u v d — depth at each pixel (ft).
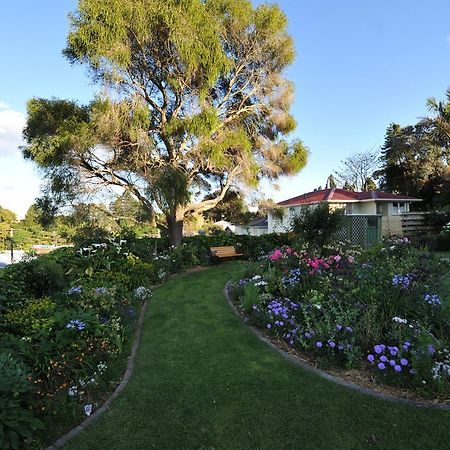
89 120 37.14
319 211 34.60
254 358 13.28
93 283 20.53
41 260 20.66
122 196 42.01
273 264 23.45
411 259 21.77
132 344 15.35
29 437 8.41
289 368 12.32
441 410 9.53
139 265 27.20
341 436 8.77
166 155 40.96
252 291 18.39
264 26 42.52
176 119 38.50
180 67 37.93
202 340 15.35
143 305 21.84
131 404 10.57
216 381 11.69
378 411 9.61
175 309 20.38
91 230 35.65
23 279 18.08
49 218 39.37
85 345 12.18
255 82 45.62
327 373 11.85
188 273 32.71
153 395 11.03
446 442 8.38
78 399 10.57
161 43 37.14
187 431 9.24
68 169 36.70
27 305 15.66
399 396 10.27
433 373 10.32
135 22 33.88
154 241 39.29
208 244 40.70
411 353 10.85
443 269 20.86
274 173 45.47
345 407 9.88
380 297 14.56
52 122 36.32
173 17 34.01
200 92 37.91
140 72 39.04
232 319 17.87
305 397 10.46
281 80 44.70
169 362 13.34
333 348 12.34
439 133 82.94
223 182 47.67
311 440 8.68
